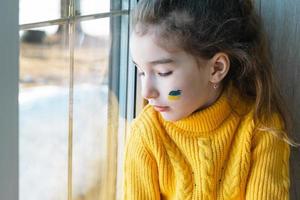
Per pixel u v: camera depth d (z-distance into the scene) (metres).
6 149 0.69
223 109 0.92
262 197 0.91
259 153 0.92
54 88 0.98
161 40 0.84
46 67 0.95
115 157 1.18
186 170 0.93
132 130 0.98
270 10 1.04
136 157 0.95
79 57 1.02
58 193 1.02
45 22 0.90
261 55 0.95
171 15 0.85
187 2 0.86
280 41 1.05
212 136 0.93
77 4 0.99
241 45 0.91
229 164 0.93
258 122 0.93
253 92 0.96
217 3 0.88
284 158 0.94
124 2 1.12
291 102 1.06
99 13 1.05
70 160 1.04
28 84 0.93
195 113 0.91
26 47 0.89
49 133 1.00
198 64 0.87
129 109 1.15
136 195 0.96
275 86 0.97
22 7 0.83
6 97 0.68
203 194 0.92
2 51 0.66
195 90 0.88
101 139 1.13
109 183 1.18
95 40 1.06
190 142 0.93
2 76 0.66
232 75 0.94
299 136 1.06
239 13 0.91
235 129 0.94
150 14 0.85
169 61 0.85
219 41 0.87
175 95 0.87
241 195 0.93
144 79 0.88
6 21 0.66
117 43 1.12
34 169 0.98
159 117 0.94
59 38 0.95
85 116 1.07
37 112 0.97
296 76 1.05
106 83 1.12
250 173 0.93
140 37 0.86
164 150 0.94
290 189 1.08
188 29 0.85
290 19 1.04
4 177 0.69
